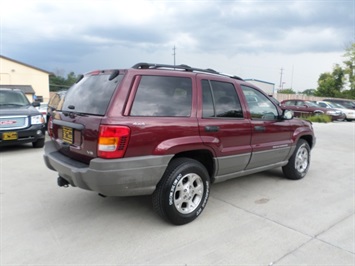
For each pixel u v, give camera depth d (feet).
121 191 10.08
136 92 10.34
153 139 10.31
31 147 26.53
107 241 10.32
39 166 19.90
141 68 11.02
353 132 42.22
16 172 18.43
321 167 20.85
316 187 16.26
